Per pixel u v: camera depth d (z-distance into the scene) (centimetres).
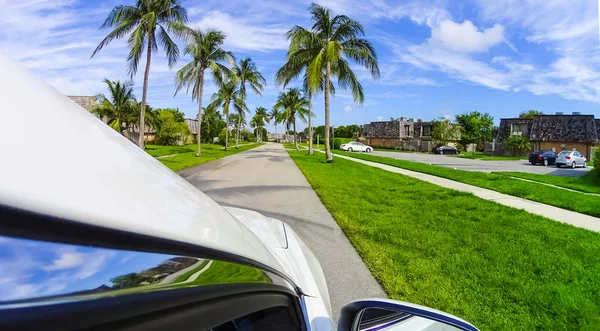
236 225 114
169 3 1872
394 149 6944
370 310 148
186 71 2639
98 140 81
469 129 6469
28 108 67
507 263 450
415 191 1073
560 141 4950
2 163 51
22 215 47
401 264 443
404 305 142
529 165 3209
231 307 80
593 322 313
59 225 50
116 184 71
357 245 516
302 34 2106
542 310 334
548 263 451
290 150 4775
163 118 5231
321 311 138
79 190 59
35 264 44
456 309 332
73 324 44
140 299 55
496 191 1152
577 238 577
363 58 2102
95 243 54
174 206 84
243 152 3828
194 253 73
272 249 169
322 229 617
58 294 44
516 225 652
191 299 66
